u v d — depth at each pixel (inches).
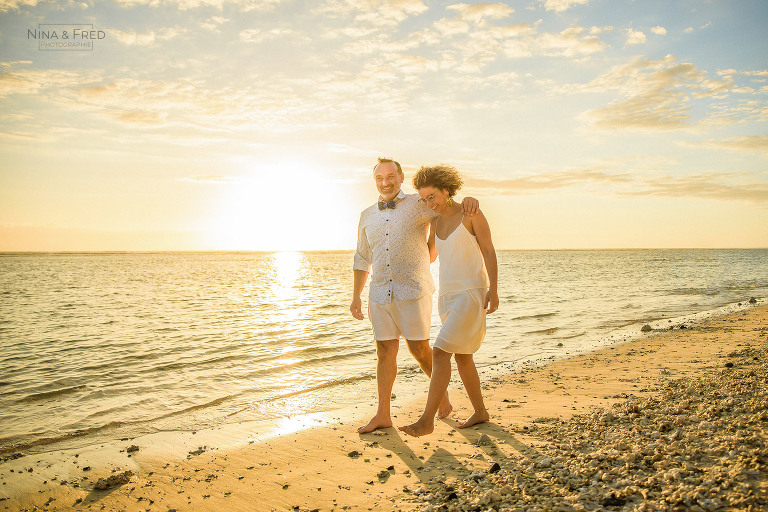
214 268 2824.8
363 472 130.6
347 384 263.9
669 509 84.0
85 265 3161.9
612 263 3056.1
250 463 146.4
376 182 168.2
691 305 655.1
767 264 2566.4
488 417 169.3
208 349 376.2
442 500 102.9
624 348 343.6
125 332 471.8
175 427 193.6
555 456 122.8
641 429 136.9
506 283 1187.3
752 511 79.3
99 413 215.6
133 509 118.0
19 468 150.6
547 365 295.3
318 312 653.9
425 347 166.1
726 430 124.6
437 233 153.8
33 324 537.0
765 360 254.4
